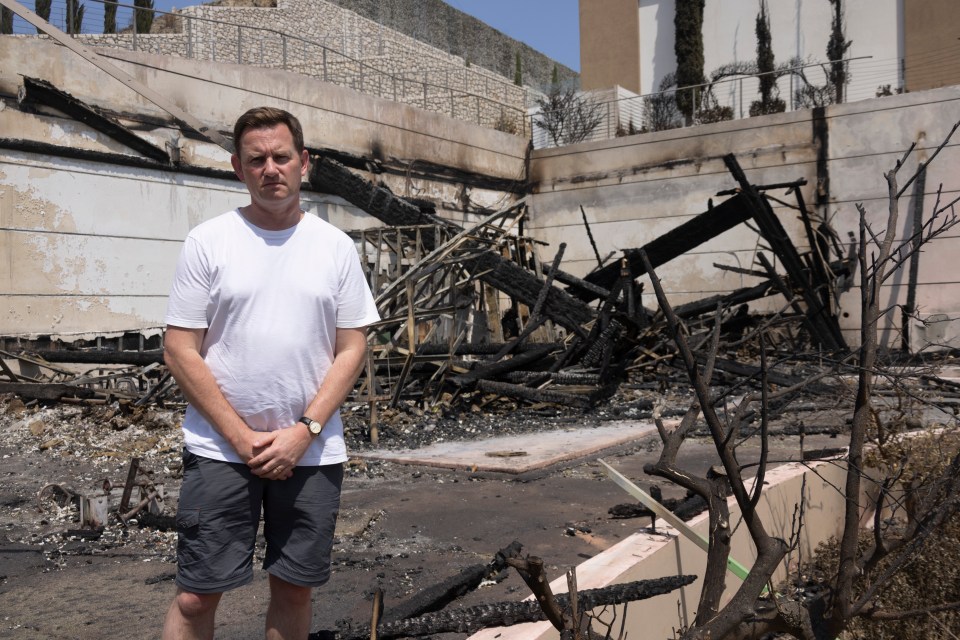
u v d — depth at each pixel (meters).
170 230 16.48
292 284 2.39
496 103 27.66
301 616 2.50
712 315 17.89
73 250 14.80
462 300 15.45
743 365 12.77
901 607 4.27
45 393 11.41
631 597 3.31
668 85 31.34
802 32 29.02
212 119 17.34
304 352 2.39
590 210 25.23
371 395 9.50
